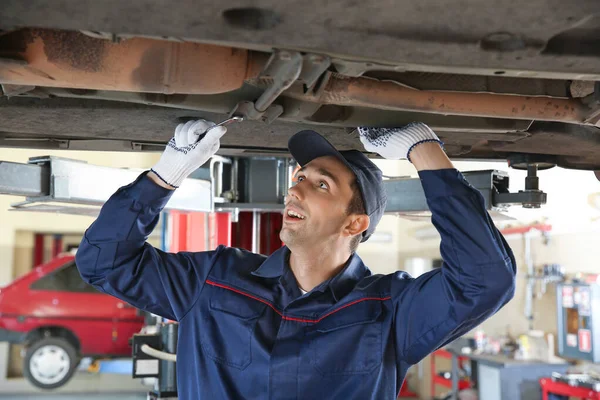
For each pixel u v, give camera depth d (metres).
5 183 1.70
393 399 1.41
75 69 0.93
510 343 5.89
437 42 0.82
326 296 1.44
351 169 1.48
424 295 1.38
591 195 5.22
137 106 1.27
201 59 0.96
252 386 1.37
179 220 3.64
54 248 8.66
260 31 0.80
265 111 1.19
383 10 0.76
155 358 3.03
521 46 0.84
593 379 4.68
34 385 6.59
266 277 1.49
